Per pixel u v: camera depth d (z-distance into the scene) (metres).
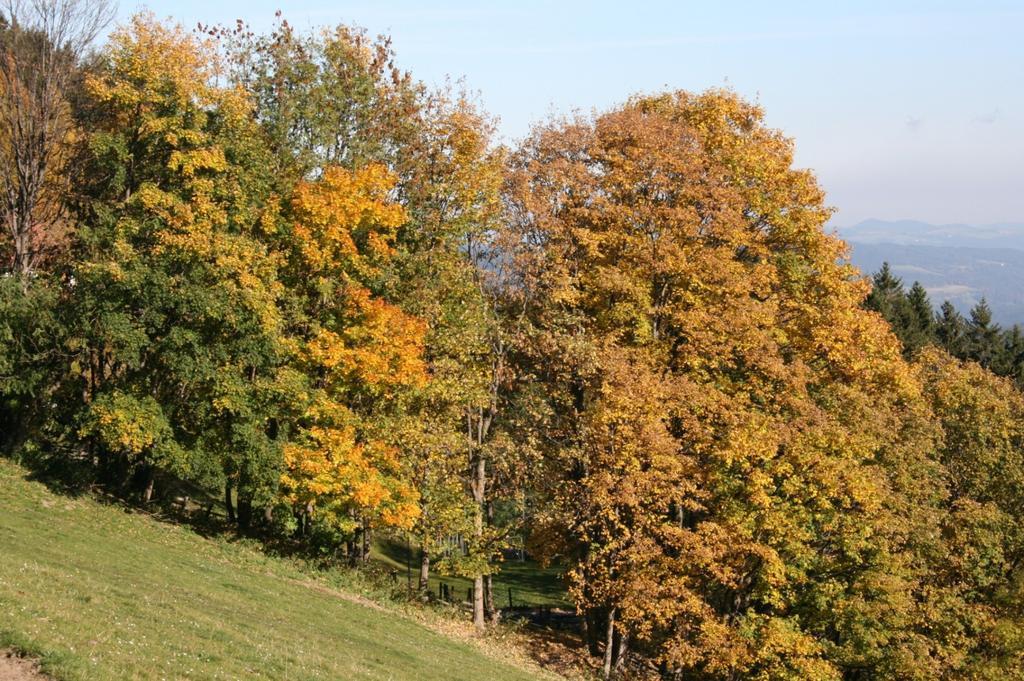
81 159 43.12
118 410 37.34
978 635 42.53
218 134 42.69
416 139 46.19
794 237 49.88
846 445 41.03
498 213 44.41
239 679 20.28
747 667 40.69
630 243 44.41
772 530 39.97
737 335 43.25
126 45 41.06
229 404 39.03
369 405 44.00
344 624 33.38
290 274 43.84
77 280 38.88
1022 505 48.12
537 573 73.88
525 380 45.03
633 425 40.06
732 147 50.72
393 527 45.53
